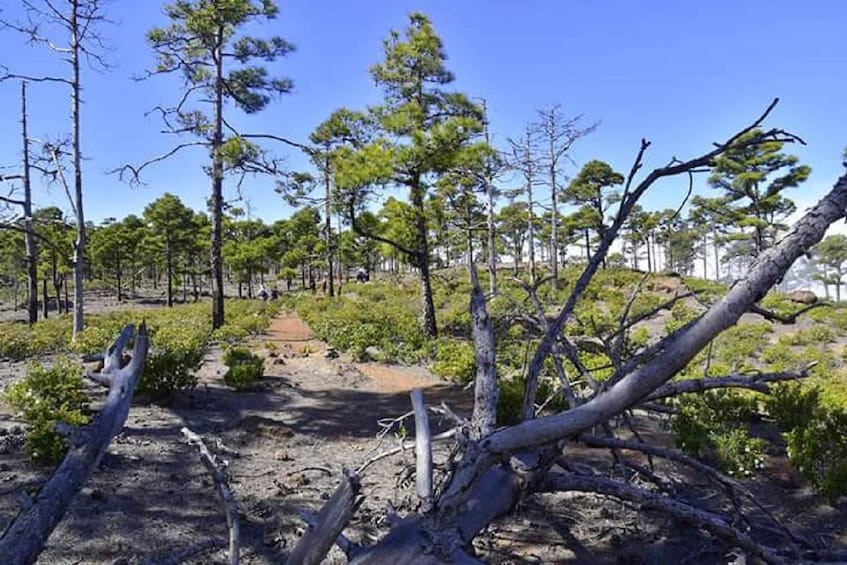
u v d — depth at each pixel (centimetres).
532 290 450
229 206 1967
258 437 685
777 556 319
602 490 330
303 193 1802
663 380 265
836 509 502
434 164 1498
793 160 3148
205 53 1961
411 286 4216
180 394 886
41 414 562
